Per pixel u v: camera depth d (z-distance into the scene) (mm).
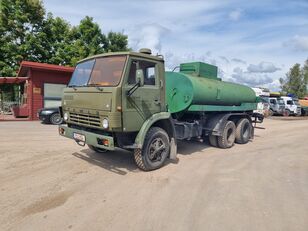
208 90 7723
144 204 4152
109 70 5309
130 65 5207
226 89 8727
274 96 33938
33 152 7188
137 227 3459
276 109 29109
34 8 24094
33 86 15883
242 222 3660
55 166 5973
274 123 19281
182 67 8797
